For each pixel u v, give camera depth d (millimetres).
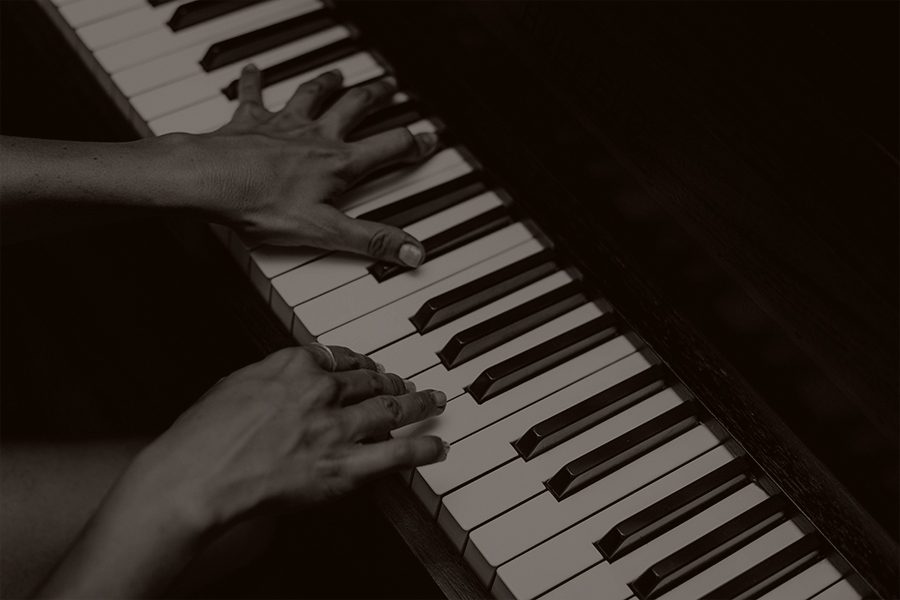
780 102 927
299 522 1265
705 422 1003
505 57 1027
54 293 1305
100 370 1262
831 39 908
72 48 1123
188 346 1283
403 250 1019
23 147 983
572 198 1023
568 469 968
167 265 1318
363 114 1069
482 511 961
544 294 1031
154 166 994
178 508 893
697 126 954
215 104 1080
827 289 930
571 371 1013
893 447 927
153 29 1107
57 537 1013
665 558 952
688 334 991
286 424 926
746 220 950
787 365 957
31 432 1122
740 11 929
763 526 978
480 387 993
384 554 1259
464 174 1072
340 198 1052
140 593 886
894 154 897
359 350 1003
